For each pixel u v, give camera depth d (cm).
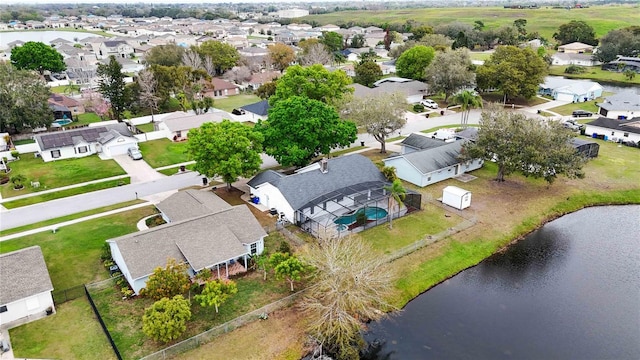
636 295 3997
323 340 3269
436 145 6550
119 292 3775
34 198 5572
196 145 5312
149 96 9538
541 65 10331
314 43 15538
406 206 5319
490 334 3531
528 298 3962
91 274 4006
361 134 8219
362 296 3497
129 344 3212
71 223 4909
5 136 7456
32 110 7962
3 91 7662
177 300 3222
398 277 4122
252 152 5428
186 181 6097
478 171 6525
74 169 6581
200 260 3775
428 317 3725
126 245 3781
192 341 3212
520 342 3444
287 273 3691
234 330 3384
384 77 13725
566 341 3456
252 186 5422
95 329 3359
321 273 3666
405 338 3494
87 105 10225
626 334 3525
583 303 3897
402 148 7100
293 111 5922
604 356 3306
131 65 14888
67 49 17238
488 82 10450
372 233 4753
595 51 16525
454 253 4525
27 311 3456
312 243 4512
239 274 4028
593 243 4850
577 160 5497
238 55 14738
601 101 10681
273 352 3238
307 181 5166
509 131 5694
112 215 5091
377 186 5341
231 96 12156
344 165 5581
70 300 3691
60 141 7081
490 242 4762
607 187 6003
